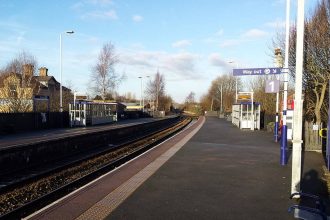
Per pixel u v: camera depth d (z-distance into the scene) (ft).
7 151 47.03
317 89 67.05
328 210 25.94
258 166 43.65
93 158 60.49
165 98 370.94
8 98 135.95
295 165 28.58
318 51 59.82
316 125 58.44
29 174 46.62
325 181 35.22
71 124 140.87
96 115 162.50
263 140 76.95
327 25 57.00
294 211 24.16
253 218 24.11
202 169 41.50
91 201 27.71
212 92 377.50
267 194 30.32
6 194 35.17
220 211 25.58
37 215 24.17
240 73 44.93
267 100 128.67
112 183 33.94
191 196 29.50
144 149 68.28
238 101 122.42
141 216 24.30
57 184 40.60
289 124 76.13
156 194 30.07
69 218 23.62
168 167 42.65
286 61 59.62
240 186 33.14
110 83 206.08
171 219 23.80
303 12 27.99
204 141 74.23
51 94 201.57
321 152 56.49
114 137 92.68
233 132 102.12
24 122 115.96
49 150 57.62
